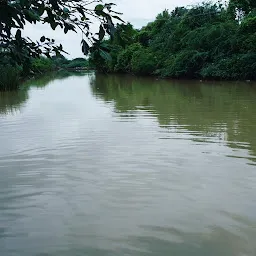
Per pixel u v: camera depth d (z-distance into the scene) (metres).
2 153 6.00
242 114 9.48
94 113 10.36
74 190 4.32
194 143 6.48
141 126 8.13
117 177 4.74
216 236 3.23
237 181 4.55
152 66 33.19
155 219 3.56
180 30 30.05
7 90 19.16
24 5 1.79
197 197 4.07
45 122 8.95
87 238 3.22
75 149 6.18
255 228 3.36
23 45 2.17
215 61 24.80
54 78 37.41
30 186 4.46
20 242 3.16
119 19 2.11
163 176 4.76
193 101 12.64
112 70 43.91
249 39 22.95
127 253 2.98
